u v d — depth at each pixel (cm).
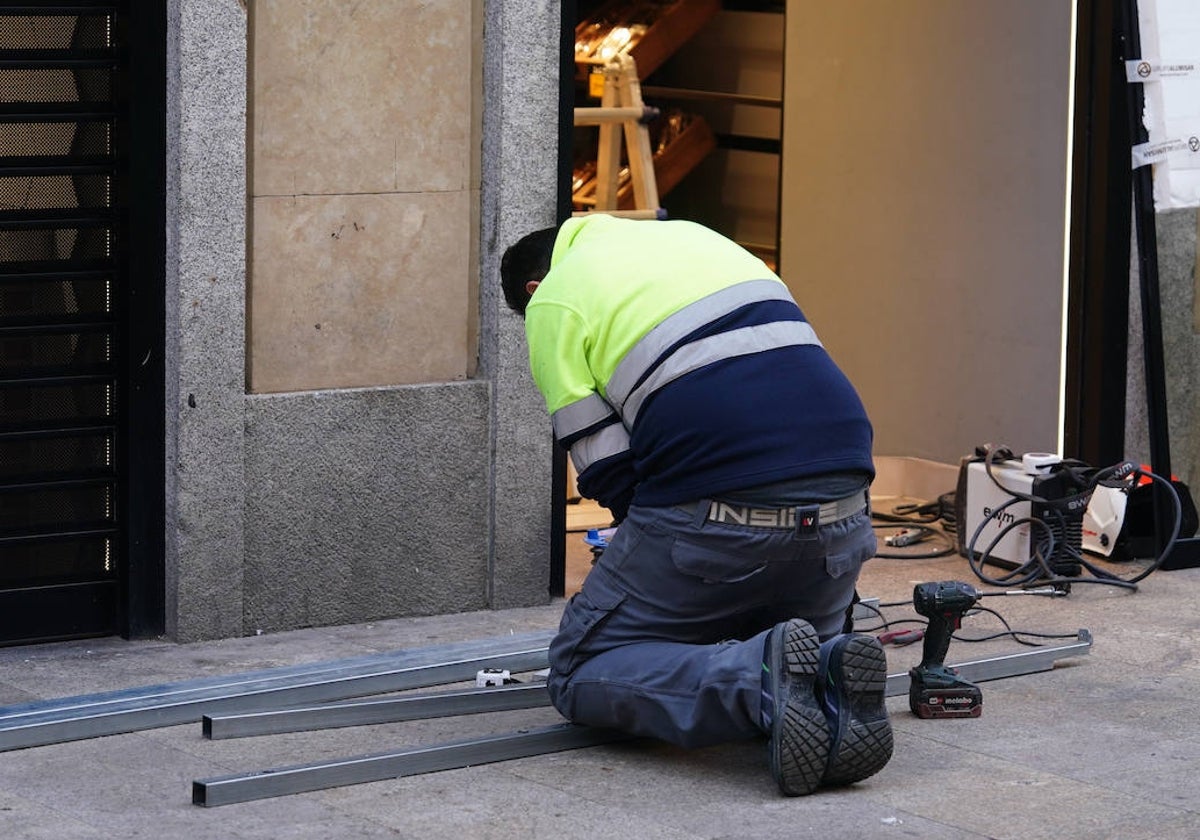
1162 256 741
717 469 457
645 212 857
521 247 519
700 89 1090
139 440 602
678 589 469
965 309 848
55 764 483
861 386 893
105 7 585
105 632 614
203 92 582
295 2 605
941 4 838
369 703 522
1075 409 770
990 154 829
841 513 470
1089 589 702
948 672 536
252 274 610
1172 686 571
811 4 887
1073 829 441
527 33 635
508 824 439
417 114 632
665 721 465
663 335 466
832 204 892
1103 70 742
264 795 455
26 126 585
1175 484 746
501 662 577
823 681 463
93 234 598
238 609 613
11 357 590
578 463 486
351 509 628
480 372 652
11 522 599
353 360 631
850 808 452
